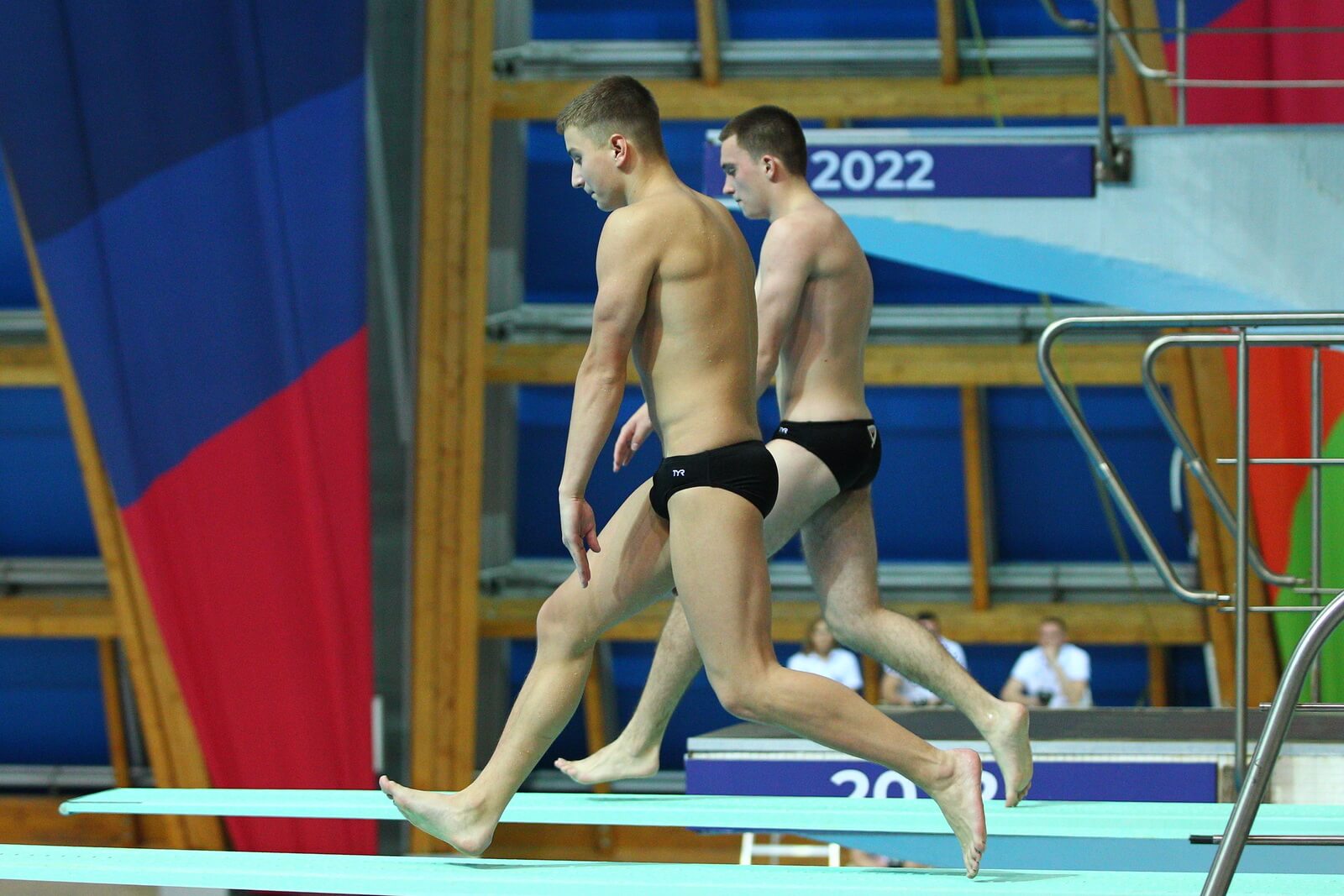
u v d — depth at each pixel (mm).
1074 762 13188
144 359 36000
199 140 35281
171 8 34781
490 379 39594
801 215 11930
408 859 10547
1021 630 40781
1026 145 19062
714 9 37656
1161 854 10859
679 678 12070
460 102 36406
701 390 9492
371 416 39125
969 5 37438
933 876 9656
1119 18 33875
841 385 11797
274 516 36750
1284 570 35250
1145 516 40812
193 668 37219
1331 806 11820
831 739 9297
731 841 41531
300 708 37406
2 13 34219
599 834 42000
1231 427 36094
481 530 42125
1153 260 18734
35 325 41469
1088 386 39125
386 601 40312
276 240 35812
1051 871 10031
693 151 39719
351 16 35125
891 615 11891
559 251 40688
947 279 39438
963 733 13922
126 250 35562
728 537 9281
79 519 44094
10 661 45188
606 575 9883
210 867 10055
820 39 39031
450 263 37281
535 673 10141
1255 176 18516
